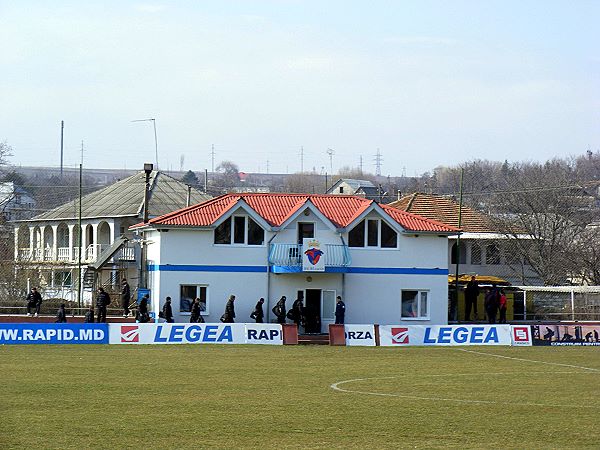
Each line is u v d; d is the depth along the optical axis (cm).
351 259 8431
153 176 12719
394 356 6406
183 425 3366
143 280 8612
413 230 8506
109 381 4703
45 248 12544
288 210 8525
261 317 7812
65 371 5134
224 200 8506
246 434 3194
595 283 11531
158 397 4131
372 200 8562
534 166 19475
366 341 7281
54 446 2936
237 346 6925
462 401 4119
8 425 3334
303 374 5178
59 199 18625
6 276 10081
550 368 5722
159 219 8175
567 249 11588
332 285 8394
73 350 6412
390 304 8525
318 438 3131
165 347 6738
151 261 8481
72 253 12019
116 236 11656
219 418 3534
